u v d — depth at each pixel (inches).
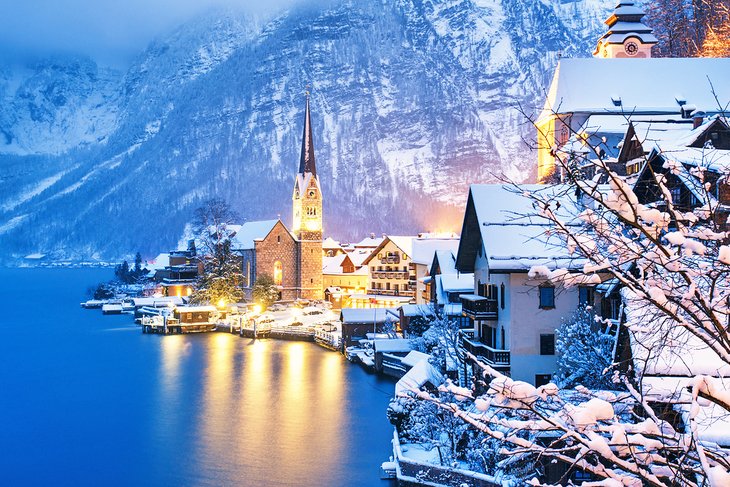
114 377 3533.5
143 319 5369.1
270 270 6097.4
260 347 4434.1
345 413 2704.2
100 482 2032.5
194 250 7234.3
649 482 428.1
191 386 3280.0
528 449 442.6
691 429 414.0
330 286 6535.4
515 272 1731.1
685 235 441.1
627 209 428.5
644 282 447.8
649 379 947.3
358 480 1951.3
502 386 426.6
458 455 1740.9
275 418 2659.9
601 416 412.8
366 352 3752.5
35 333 5270.7
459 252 2128.4
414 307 3641.7
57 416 2785.4
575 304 1766.7
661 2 4793.3
